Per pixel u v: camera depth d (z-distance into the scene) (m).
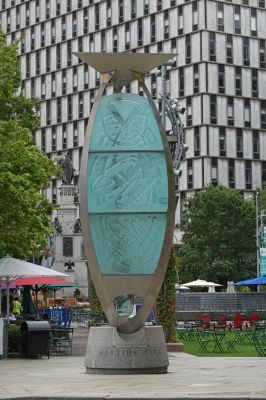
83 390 17.84
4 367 24.17
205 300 53.59
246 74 122.44
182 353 29.95
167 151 21.62
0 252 35.19
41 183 33.78
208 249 89.31
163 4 125.25
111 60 21.64
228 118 120.44
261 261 59.75
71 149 138.62
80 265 89.38
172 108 35.34
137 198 21.48
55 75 142.38
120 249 21.34
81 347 32.31
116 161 21.56
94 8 136.25
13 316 36.75
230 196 90.00
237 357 28.02
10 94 35.38
